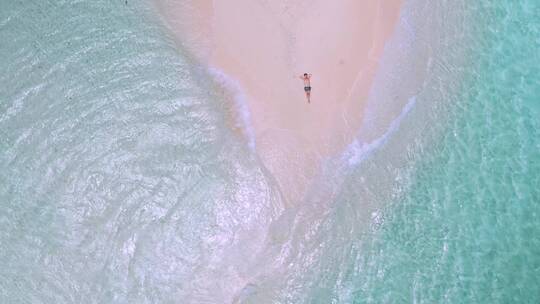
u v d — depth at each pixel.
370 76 20.92
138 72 21.17
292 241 19.50
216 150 20.33
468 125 20.84
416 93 21.12
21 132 20.47
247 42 21.02
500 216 19.69
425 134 20.72
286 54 20.78
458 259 19.17
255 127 20.45
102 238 19.47
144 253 19.34
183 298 18.98
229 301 18.91
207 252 19.42
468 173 20.27
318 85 20.61
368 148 20.45
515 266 19.05
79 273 19.14
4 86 20.83
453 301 18.62
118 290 18.98
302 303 18.86
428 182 20.17
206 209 19.80
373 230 19.61
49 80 20.97
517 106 21.09
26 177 20.00
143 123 20.64
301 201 19.89
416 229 19.59
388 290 18.89
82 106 20.78
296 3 21.17
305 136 20.36
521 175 20.19
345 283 19.03
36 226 19.56
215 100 20.80
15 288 18.95
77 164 20.17
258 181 20.02
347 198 19.95
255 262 19.31
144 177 20.08
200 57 21.17
